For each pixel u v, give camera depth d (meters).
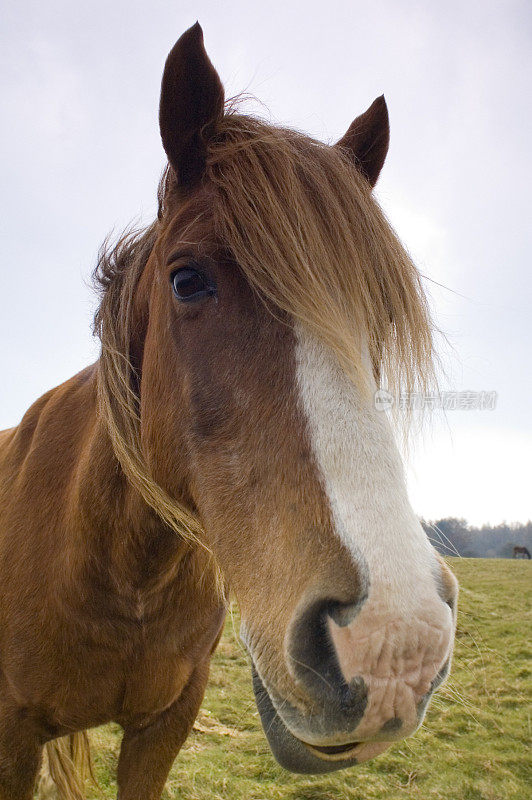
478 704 3.98
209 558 1.71
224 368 1.07
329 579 0.86
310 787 2.91
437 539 1.48
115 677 1.64
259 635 0.96
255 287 1.06
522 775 3.15
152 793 1.85
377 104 1.48
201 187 1.21
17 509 1.83
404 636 0.82
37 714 1.69
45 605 1.63
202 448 1.11
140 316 1.54
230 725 3.59
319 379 0.98
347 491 0.89
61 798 2.28
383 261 1.09
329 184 1.10
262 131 1.21
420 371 1.16
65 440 1.82
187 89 1.21
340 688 0.83
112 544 1.57
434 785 3.02
